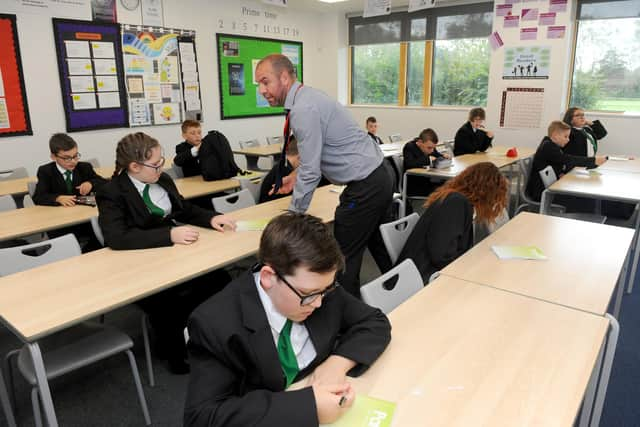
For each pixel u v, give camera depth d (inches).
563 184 141.1
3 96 184.9
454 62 281.9
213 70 261.0
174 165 168.6
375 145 101.8
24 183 154.0
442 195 89.3
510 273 72.9
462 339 52.9
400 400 42.1
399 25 295.1
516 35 249.3
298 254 37.1
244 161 285.7
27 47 188.9
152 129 237.3
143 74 228.1
